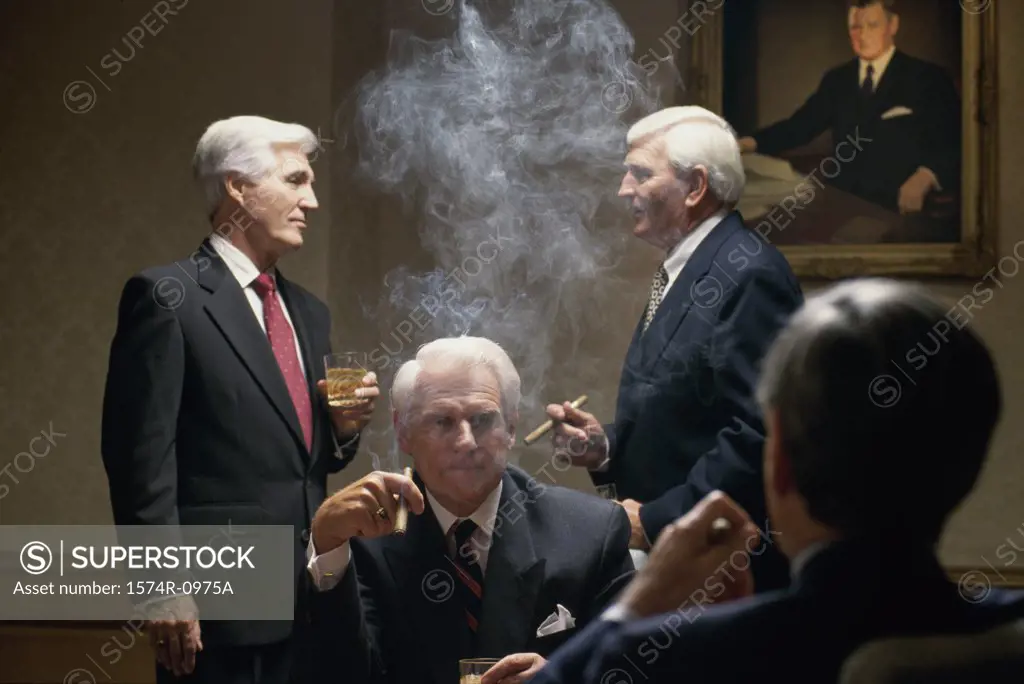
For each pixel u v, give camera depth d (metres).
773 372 0.93
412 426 2.20
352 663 1.98
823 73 4.95
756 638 0.91
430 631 2.14
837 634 0.89
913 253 4.86
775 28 4.98
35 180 4.93
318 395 3.21
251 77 4.87
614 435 3.20
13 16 4.94
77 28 4.92
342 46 4.95
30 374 4.90
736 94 5.01
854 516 0.89
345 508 1.86
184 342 3.03
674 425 3.02
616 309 5.09
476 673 1.93
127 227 4.88
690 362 3.00
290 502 3.05
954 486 0.89
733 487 2.82
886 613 0.89
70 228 4.90
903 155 4.88
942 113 4.86
